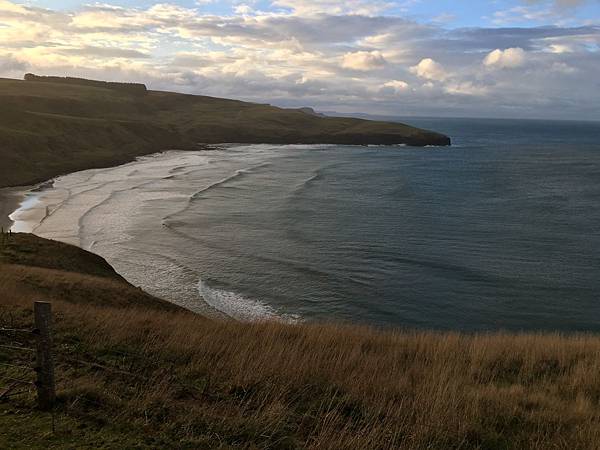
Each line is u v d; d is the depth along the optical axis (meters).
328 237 45.34
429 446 6.17
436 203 64.12
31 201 57.84
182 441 5.90
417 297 31.33
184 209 55.59
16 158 80.12
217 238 43.91
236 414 6.71
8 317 10.95
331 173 92.06
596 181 86.69
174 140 135.25
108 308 15.85
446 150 153.25
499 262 38.66
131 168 92.06
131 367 8.30
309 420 6.85
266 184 76.56
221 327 12.61
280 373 8.24
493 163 114.88
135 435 5.95
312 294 31.44
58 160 88.56
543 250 42.25
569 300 31.08
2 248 27.47
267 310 28.67
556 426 7.13
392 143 170.38
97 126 114.44
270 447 5.95
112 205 56.53
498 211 59.19
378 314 28.67
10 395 6.67
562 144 187.88
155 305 21.31
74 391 6.75
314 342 11.26
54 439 5.70
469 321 28.00
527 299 31.19
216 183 75.25
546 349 11.88
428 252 41.09
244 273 35.00
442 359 10.58
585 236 47.06
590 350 11.91
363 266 37.09
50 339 6.42
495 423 7.18
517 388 8.76
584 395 8.72
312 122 189.25
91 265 29.55
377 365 9.48
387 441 6.20
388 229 49.00
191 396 7.40
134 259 37.09
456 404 7.33
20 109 105.25
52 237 41.94
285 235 45.69
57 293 18.50
